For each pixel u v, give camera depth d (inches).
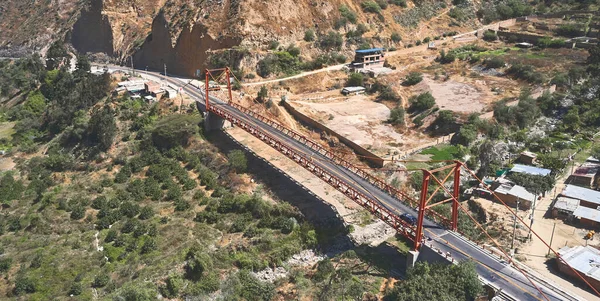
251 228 3277.6
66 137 4714.6
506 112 4569.4
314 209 3494.1
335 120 4783.5
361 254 3083.2
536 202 3376.0
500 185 3486.7
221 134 4692.4
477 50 6870.1
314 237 3193.9
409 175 3791.8
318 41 6333.7
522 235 3024.1
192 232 3292.3
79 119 4768.7
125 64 7283.5
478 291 2428.6
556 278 2640.3
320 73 5797.2
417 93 5403.5
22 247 3203.7
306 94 5497.1
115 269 2955.2
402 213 3065.9
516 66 5708.7
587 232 3026.6
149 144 4375.0
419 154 4124.0
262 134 4013.3
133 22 7780.5
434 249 2704.2
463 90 5339.6
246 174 4020.7
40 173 4229.8
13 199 3860.7
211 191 3841.0
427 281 2517.2
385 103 5270.7
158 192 3782.0
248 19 6028.5
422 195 2672.2
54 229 3405.5
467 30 7741.1
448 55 6353.3
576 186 3472.0
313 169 3454.7
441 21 7751.0
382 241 3253.0
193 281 2842.0
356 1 7150.6
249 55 5733.3
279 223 3316.9
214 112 4623.5
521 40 7209.6
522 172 3612.2
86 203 3683.6
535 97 5022.1
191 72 6220.5
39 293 2770.7
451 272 2546.8
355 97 5477.4
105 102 5078.7
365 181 3494.1
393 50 6781.5
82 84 5383.9
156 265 2950.3
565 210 3154.5
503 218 3191.4
